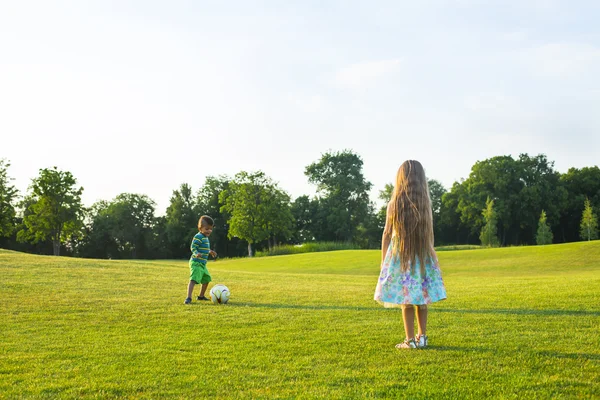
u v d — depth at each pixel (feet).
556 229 246.88
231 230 213.25
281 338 19.65
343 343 18.60
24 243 235.61
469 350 16.93
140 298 32.53
